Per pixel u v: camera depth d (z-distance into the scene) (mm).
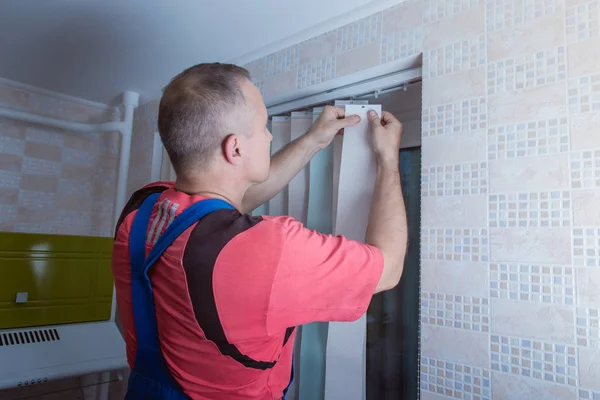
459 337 896
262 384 653
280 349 676
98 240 1633
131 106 1886
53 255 1510
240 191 726
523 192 842
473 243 897
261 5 1151
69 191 1944
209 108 643
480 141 911
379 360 1380
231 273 583
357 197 1078
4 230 1749
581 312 754
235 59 1515
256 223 625
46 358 1366
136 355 656
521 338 816
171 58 1511
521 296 824
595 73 782
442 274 935
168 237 614
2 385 1230
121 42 1392
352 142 1101
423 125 1007
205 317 583
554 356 775
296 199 1340
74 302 1551
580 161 781
